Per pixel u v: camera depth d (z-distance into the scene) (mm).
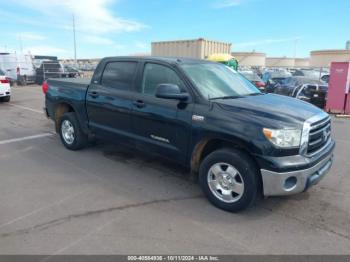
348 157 6066
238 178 3623
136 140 4727
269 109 3633
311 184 3572
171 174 4910
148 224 3430
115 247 3004
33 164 5281
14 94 16297
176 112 4086
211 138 3771
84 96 5516
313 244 3127
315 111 3939
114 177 4754
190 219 3559
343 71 11688
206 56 19625
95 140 6336
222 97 4102
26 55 23188
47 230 3264
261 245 3096
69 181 4574
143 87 4621
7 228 3289
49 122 8867
